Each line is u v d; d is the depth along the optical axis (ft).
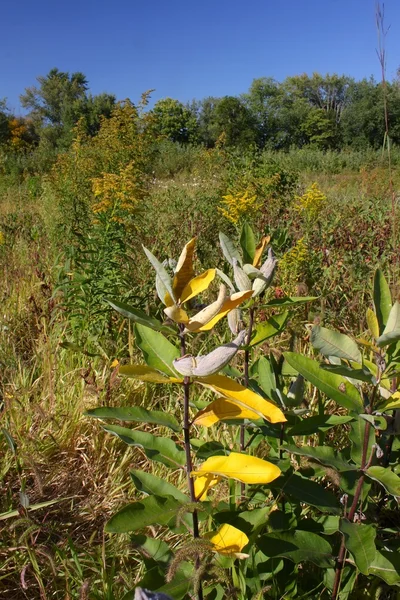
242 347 6.72
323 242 20.07
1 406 11.00
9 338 13.64
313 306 13.62
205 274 4.49
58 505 8.70
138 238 18.70
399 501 6.77
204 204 26.81
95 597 6.37
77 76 210.18
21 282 17.44
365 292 15.12
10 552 7.51
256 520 5.79
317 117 182.29
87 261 13.51
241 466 4.94
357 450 6.16
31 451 9.39
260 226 22.88
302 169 73.51
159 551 5.65
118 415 5.39
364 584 6.51
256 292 6.32
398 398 5.69
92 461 9.62
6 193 47.62
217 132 177.68
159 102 177.37
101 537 8.05
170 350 5.35
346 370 5.28
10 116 151.84
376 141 142.72
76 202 23.40
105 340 12.85
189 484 5.34
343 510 6.41
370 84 146.10
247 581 6.15
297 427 6.47
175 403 10.84
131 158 31.45
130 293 13.89
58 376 11.85
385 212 24.29
